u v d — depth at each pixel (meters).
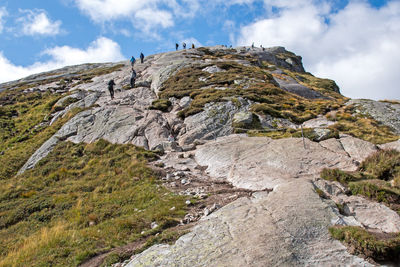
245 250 8.34
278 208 10.27
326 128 21.72
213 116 27.03
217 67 45.62
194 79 40.31
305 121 27.55
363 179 13.30
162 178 17.75
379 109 29.69
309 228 9.09
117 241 10.88
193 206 13.04
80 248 10.76
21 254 11.08
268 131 24.34
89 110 31.83
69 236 11.88
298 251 8.23
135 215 13.00
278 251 8.16
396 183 12.22
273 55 91.38
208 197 13.93
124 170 19.69
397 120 27.02
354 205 10.92
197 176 17.61
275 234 8.84
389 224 9.68
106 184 17.83
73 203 15.86
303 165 16.00
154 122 27.16
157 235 10.56
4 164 24.83
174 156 21.66
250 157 18.22
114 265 9.21
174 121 27.50
